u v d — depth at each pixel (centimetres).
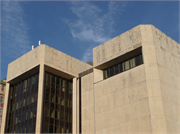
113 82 5197
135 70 4903
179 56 5488
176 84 5009
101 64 5556
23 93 6066
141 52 5084
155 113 4391
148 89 4581
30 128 5412
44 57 5756
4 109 6206
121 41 5344
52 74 5950
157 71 4700
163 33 5328
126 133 4619
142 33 5053
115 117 4903
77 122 5684
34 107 5566
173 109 4628
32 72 5956
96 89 5469
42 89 5503
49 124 5394
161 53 5000
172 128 4400
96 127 5141
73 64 6303
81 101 5791
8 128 5975
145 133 4353
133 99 4741
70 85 6247
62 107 5816
